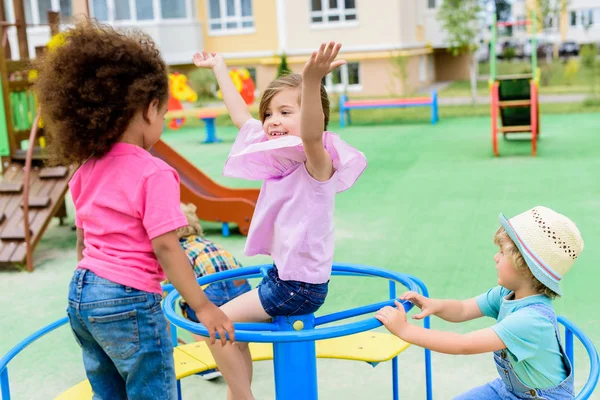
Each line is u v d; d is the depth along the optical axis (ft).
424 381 12.99
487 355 14.05
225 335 7.67
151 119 7.85
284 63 71.00
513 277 8.70
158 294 7.85
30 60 8.71
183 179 27.25
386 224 24.16
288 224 8.52
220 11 77.61
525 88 39.65
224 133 54.70
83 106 7.42
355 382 13.15
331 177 8.47
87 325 7.64
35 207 22.43
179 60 75.97
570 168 32.89
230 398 9.12
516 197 27.43
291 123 8.68
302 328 8.85
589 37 129.39
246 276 10.37
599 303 16.06
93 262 7.69
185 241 13.61
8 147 24.45
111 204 7.63
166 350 7.87
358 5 72.69
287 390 9.08
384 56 72.33
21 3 29.09
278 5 75.36
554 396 8.57
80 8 74.13
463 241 21.67
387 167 35.53
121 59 7.52
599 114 52.85
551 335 8.50
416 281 9.66
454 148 40.88
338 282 18.43
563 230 8.46
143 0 74.38
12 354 9.18
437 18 64.90
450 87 82.23
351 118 59.62
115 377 8.21
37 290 19.25
